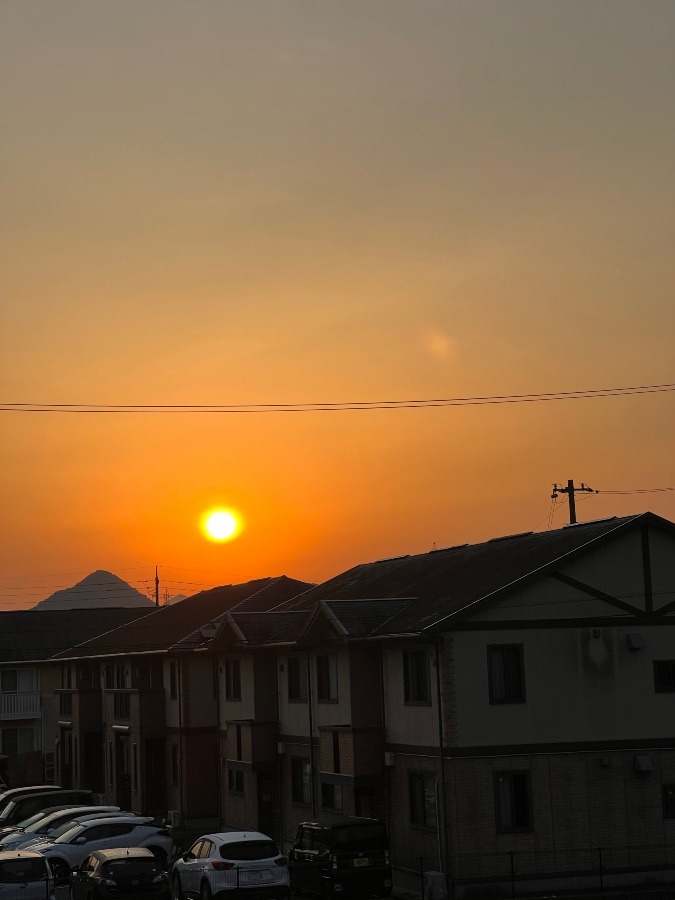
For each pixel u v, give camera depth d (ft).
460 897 102.53
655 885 106.52
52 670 238.68
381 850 100.94
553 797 106.32
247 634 142.82
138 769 171.01
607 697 109.09
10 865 90.58
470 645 106.93
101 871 96.07
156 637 181.47
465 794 104.58
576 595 110.01
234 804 152.05
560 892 104.37
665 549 113.09
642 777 108.47
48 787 162.30
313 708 131.75
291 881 105.81
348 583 157.69
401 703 114.83
